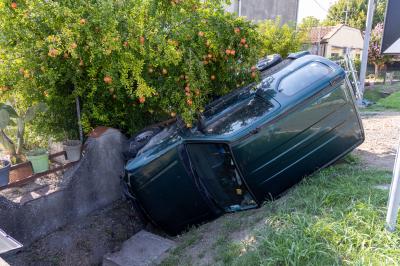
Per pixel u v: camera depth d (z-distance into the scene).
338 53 21.70
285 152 3.98
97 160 4.74
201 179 4.19
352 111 4.32
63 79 4.51
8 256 3.71
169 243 4.20
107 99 5.10
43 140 5.40
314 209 3.22
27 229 3.96
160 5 4.29
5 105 4.50
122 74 4.14
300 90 4.16
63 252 4.12
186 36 4.46
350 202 3.21
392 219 2.61
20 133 4.77
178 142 4.22
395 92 15.61
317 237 2.69
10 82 4.13
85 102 5.04
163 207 4.36
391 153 5.25
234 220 3.94
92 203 4.72
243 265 2.76
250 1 15.02
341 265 2.36
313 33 21.06
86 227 4.49
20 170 4.41
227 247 3.32
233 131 3.93
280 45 9.03
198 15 4.57
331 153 4.27
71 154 4.72
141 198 4.38
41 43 3.70
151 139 4.94
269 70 5.32
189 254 3.67
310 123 4.06
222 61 4.97
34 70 4.09
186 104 4.60
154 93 4.53
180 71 4.65
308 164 4.15
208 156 4.16
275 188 4.03
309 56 5.02
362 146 5.79
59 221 4.31
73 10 3.78
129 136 5.58
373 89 17.28
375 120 8.40
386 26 2.39
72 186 4.45
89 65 4.39
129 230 4.78
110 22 3.81
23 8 3.76
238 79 5.06
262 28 9.38
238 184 4.12
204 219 4.34
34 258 3.89
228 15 4.80
